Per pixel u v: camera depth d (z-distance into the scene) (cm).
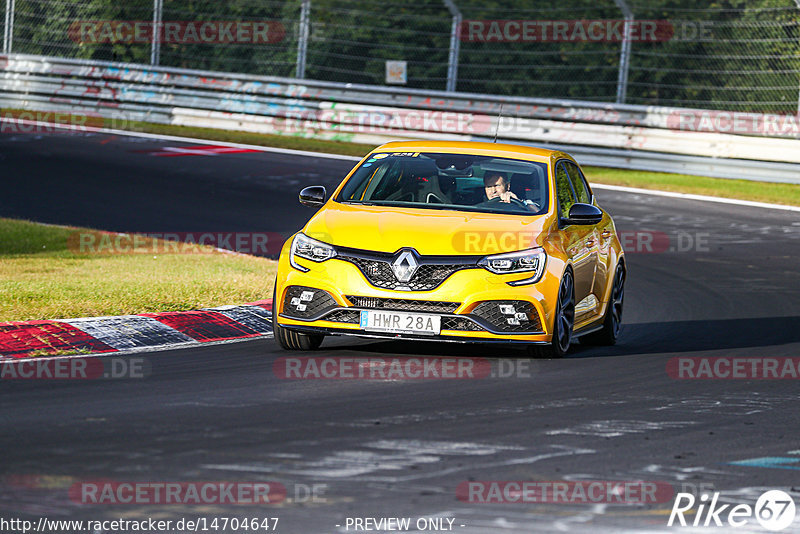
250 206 6525
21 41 11006
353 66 10194
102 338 3306
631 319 4231
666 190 7744
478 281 3050
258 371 2953
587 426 2442
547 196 3412
